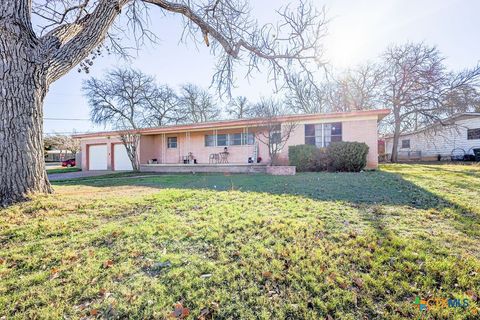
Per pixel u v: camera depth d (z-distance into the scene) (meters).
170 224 3.25
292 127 10.84
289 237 2.78
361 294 1.82
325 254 2.37
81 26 5.29
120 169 16.75
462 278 1.94
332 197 4.74
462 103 16.19
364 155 10.10
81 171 16.48
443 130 17.89
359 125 10.99
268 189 5.79
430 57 16.70
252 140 13.61
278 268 2.16
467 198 4.43
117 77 19.33
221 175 10.38
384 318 1.59
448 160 17.78
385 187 5.73
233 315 1.66
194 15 6.26
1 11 3.97
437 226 3.06
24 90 4.13
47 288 1.97
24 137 4.10
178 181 8.15
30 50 4.25
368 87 19.03
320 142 11.52
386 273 2.04
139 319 1.65
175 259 2.36
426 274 2.01
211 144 14.70
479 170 9.29
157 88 21.98
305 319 1.61
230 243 2.68
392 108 18.67
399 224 3.15
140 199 4.62
